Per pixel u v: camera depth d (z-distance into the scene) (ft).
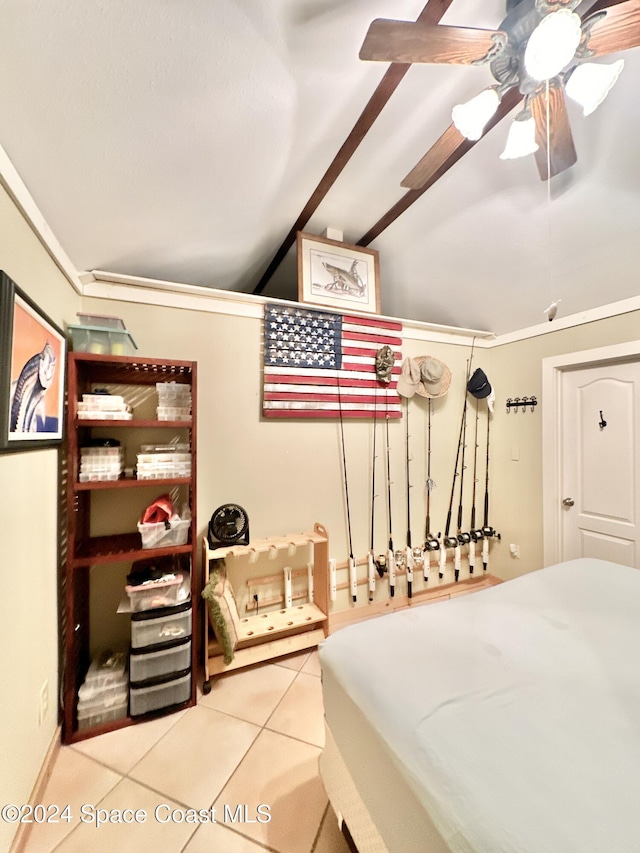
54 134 3.47
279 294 10.25
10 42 2.70
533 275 7.39
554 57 2.68
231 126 4.05
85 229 4.92
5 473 3.49
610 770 2.11
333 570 7.89
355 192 5.89
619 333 7.22
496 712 2.57
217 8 2.89
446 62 3.04
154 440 6.45
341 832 3.67
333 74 3.70
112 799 4.10
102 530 6.05
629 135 4.52
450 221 6.66
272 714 5.39
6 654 3.50
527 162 5.21
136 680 5.20
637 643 3.40
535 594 4.41
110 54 3.00
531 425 8.95
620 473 7.41
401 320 8.54
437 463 9.21
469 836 1.85
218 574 6.13
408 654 3.27
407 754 2.35
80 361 5.30
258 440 7.23
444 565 9.23
